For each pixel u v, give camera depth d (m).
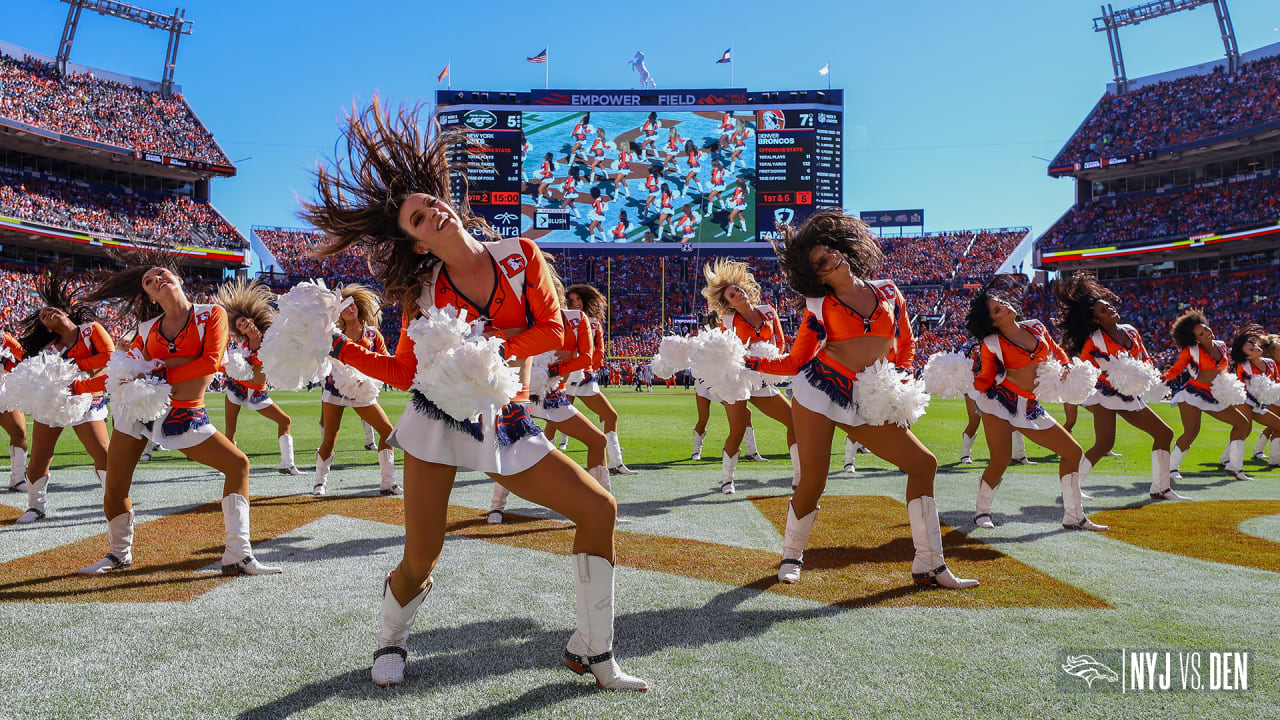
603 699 2.29
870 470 7.99
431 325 2.16
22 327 5.73
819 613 3.13
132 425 3.71
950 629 2.93
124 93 42.03
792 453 6.69
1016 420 4.84
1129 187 41.28
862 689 2.36
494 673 2.50
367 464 8.45
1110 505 5.86
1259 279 35.97
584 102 41.53
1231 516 5.32
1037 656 2.64
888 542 4.50
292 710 2.21
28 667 2.53
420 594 2.47
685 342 3.81
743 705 2.25
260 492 6.36
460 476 7.36
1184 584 3.56
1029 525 5.03
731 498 6.14
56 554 4.16
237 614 3.10
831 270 3.51
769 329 6.34
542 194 41.31
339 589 3.46
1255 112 36.09
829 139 41.41
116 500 3.82
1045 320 39.22
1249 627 2.94
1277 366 9.29
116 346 4.00
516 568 3.87
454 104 40.97
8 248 35.62
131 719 2.15
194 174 41.97
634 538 4.62
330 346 2.21
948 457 9.46
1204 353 7.52
